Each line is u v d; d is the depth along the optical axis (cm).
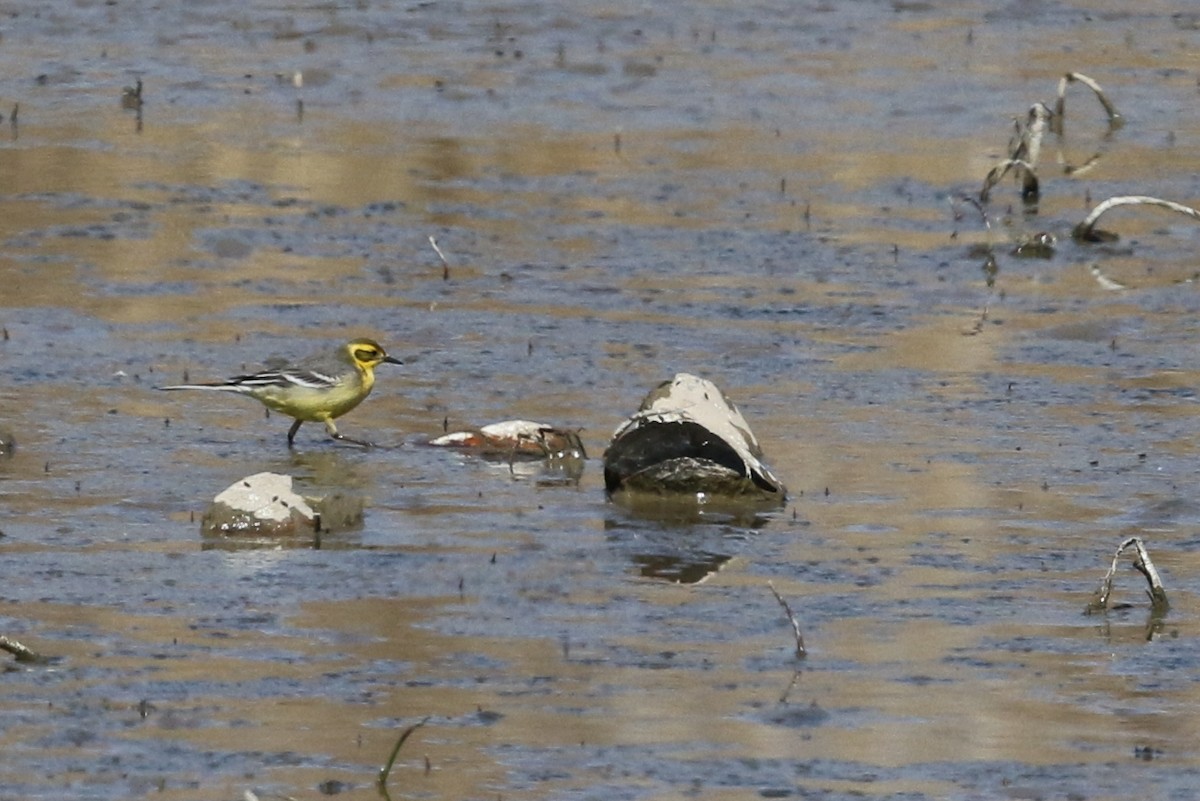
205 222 2362
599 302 2111
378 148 2725
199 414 1772
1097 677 1235
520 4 3631
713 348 1962
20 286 2106
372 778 1080
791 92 3078
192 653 1243
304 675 1215
